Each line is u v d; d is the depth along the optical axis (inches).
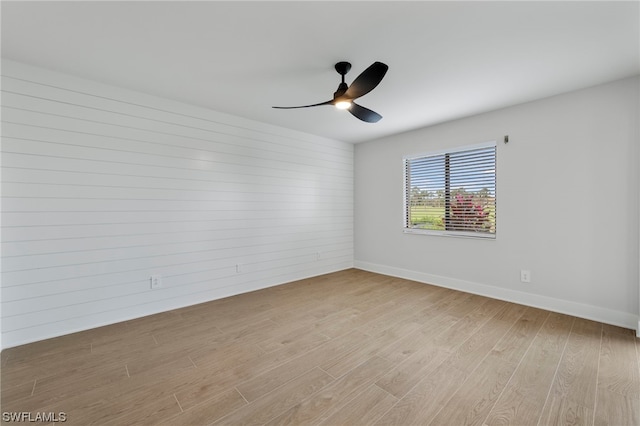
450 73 98.1
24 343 93.4
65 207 100.7
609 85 105.5
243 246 148.9
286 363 81.9
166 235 123.5
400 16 69.6
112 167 110.0
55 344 93.4
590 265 111.3
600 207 108.6
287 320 113.0
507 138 130.9
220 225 140.3
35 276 95.5
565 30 74.6
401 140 176.7
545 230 121.9
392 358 84.2
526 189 126.4
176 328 105.7
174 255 125.8
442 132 155.3
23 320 93.5
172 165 124.8
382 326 106.8
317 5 65.7
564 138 115.7
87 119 104.7
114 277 110.7
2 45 82.6
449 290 152.1
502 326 105.7
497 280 137.5
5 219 90.8
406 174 177.8
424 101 122.8
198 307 127.7
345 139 193.3
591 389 69.2
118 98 111.0
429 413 61.9
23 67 93.3
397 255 181.6
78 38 79.2
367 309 124.6
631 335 97.3
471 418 60.2
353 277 180.7
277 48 84.0
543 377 74.2
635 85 100.6
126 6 66.1
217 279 139.4
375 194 193.2
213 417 60.9
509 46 82.1
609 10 66.8
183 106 127.5
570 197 115.1
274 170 161.2
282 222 165.8
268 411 62.7
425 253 167.0
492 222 139.3
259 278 155.7
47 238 97.5
